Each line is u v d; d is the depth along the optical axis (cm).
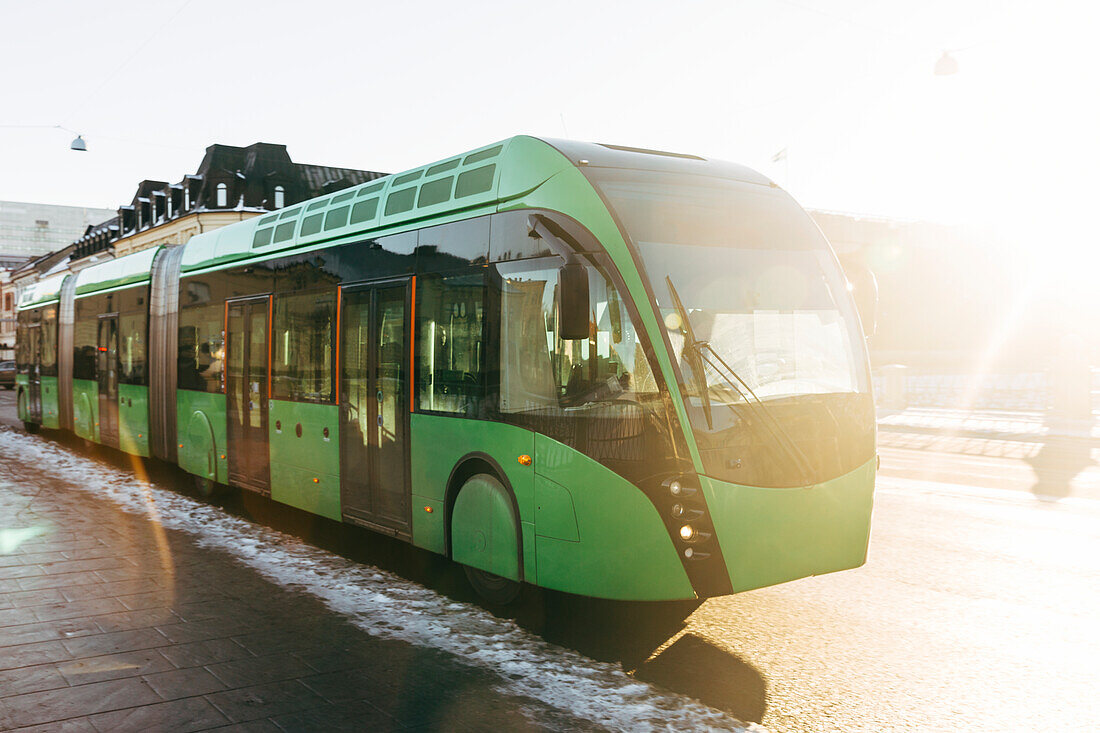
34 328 2017
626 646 563
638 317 548
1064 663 536
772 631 595
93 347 1570
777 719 453
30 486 1196
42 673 501
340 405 820
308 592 677
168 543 847
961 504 1060
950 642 573
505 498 620
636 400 544
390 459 746
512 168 638
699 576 534
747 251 595
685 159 657
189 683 488
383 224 772
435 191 716
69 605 635
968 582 714
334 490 831
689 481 531
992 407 2628
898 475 1317
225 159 5559
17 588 678
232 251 1062
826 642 573
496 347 630
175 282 1231
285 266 932
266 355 967
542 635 583
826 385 591
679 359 542
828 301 617
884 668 527
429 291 704
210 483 1113
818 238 639
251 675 501
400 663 522
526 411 601
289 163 5631
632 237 564
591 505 557
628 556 544
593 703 463
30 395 2050
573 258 530
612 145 657
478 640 567
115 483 1245
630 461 543
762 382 566
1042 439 1864
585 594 562
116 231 7031
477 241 656
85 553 797
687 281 564
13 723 433
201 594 668
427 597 668
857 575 736
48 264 8544
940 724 449
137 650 541
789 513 556
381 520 759
